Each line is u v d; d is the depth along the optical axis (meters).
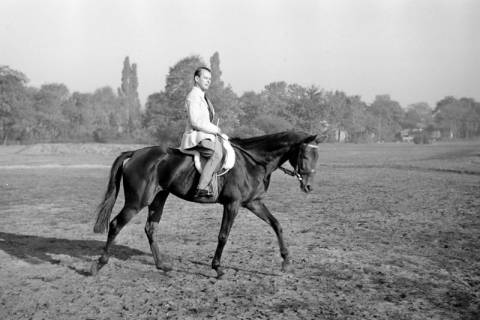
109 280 6.11
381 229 9.22
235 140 6.43
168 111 54.38
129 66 124.69
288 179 20.38
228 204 6.08
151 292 5.64
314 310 5.02
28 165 29.67
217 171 5.93
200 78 6.23
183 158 6.04
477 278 6.10
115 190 6.25
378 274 6.29
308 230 9.20
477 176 20.17
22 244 8.20
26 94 74.50
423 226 9.46
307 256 7.21
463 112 160.62
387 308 5.08
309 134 6.05
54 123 84.12
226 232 6.07
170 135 51.16
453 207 11.73
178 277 6.23
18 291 5.70
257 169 6.14
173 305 5.19
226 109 52.50
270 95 103.06
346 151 52.00
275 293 5.57
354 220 10.22
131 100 124.06
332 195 14.45
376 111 150.12
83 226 9.91
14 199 13.96
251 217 10.78
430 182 17.80
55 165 29.66
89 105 102.94
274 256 7.23
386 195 14.23
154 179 6.08
